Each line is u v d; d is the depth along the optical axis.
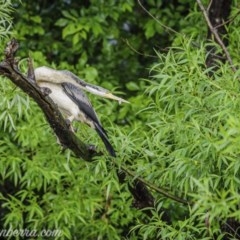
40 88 8.91
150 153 10.08
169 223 10.91
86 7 16.14
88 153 9.88
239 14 11.83
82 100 9.84
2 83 9.93
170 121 10.15
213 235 10.09
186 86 9.70
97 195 12.84
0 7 10.65
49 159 12.81
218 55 11.80
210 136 9.30
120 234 13.45
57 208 12.74
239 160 8.79
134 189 10.45
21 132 12.62
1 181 14.49
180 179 9.90
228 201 8.42
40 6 16.11
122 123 14.19
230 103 9.23
